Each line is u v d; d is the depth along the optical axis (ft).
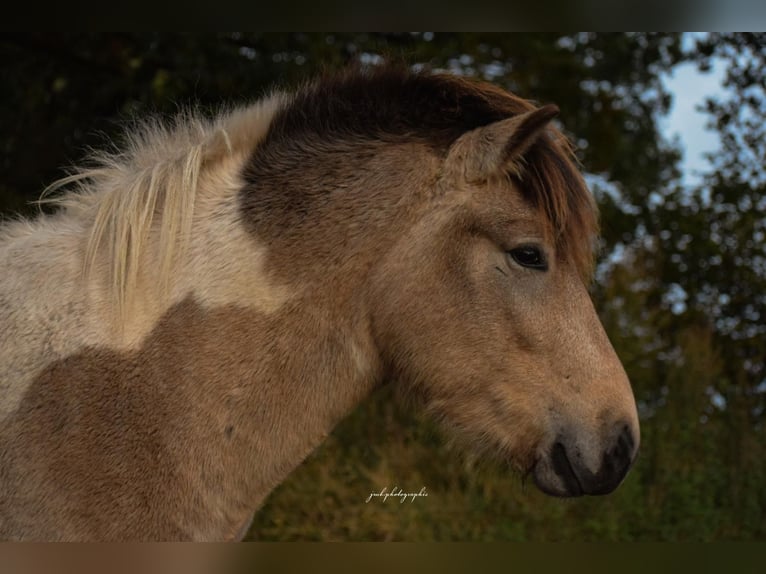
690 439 23.88
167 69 22.53
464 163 8.31
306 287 8.09
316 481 20.94
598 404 8.30
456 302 8.30
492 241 8.33
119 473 7.45
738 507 23.43
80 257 8.02
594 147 28.14
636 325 26.04
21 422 7.47
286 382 7.97
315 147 8.48
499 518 20.74
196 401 7.70
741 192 28.35
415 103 8.68
